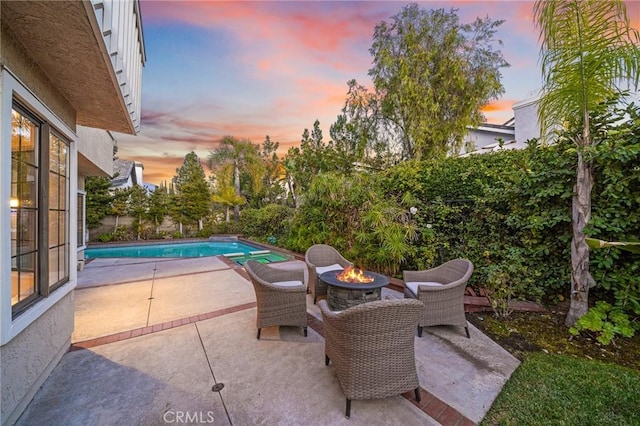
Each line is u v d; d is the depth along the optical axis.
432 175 5.75
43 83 2.46
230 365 2.74
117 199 13.94
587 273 3.38
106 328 3.57
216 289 5.37
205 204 16.62
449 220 5.39
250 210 16.53
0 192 1.76
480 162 5.27
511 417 2.06
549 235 4.08
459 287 3.39
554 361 2.79
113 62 2.51
